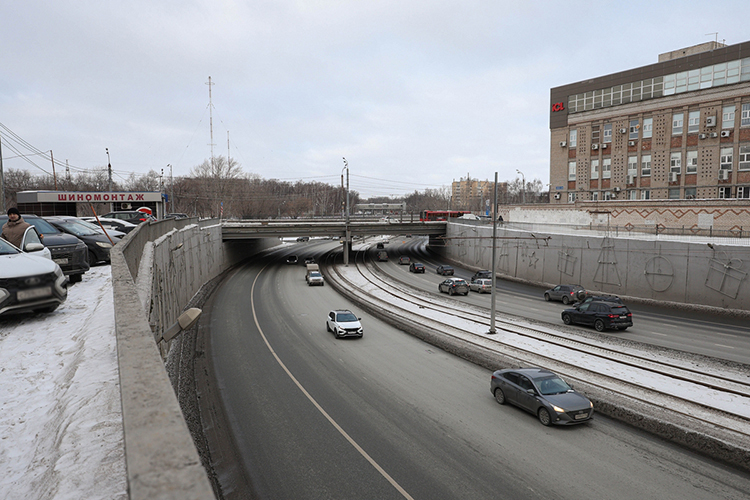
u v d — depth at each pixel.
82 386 6.35
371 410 16.11
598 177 54.94
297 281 51.53
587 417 14.45
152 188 127.88
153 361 3.12
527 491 10.91
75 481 4.41
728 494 10.67
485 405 16.45
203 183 102.88
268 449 13.39
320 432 14.42
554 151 59.62
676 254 34.47
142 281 12.84
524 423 14.79
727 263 31.67
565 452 12.79
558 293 37.91
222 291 43.44
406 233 71.44
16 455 5.07
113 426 5.43
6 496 4.33
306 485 11.50
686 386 17.36
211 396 17.58
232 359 22.47
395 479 11.66
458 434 14.08
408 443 13.57
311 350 24.12
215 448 13.51
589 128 55.78
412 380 19.31
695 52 51.25
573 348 22.78
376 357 22.81
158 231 23.36
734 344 23.84
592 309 27.75
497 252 55.50
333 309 36.22
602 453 12.71
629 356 21.52
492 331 26.42
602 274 39.88
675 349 22.69
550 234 45.72
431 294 42.94
